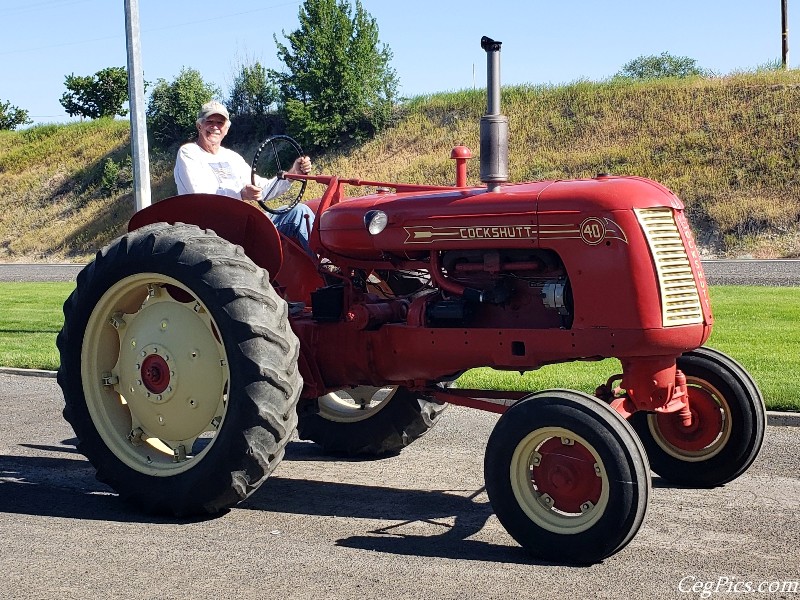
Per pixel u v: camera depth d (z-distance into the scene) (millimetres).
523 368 4781
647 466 4020
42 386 9047
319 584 3811
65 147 47438
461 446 6398
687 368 5246
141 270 4945
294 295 5801
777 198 29609
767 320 11859
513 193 4652
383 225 4777
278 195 6199
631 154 33312
